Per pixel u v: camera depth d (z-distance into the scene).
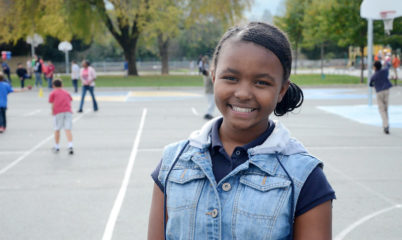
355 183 6.16
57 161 7.70
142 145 9.05
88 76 14.72
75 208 5.21
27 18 30.42
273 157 1.36
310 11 30.41
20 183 6.30
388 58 25.86
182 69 54.88
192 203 1.37
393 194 5.65
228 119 1.37
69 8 30.27
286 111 1.60
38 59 26.22
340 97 19.41
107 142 9.43
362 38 24.02
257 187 1.32
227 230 1.32
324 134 10.21
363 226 4.61
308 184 1.32
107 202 5.41
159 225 1.50
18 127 11.68
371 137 9.81
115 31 36.25
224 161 1.41
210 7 30.95
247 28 1.36
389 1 13.71
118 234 4.45
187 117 13.33
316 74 38.25
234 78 1.34
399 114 13.55
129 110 15.18
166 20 30.81
